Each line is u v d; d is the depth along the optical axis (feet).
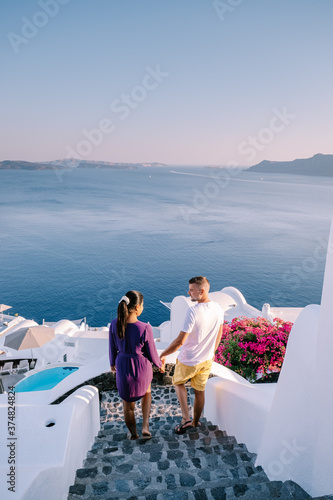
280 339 19.94
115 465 11.44
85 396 14.38
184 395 15.57
